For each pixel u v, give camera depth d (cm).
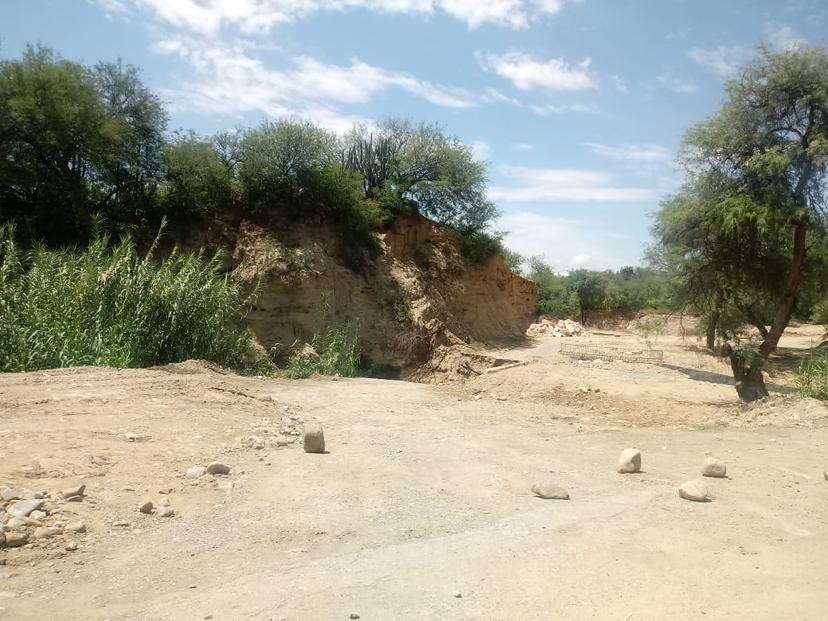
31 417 904
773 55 1978
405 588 444
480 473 810
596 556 516
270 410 1231
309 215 3375
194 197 3095
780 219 1912
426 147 4322
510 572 478
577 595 438
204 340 1881
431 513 630
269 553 509
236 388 1428
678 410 1669
